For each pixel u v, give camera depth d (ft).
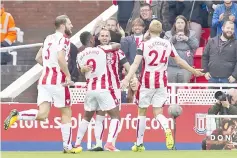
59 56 116.16
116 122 125.18
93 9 180.65
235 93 136.15
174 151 122.21
